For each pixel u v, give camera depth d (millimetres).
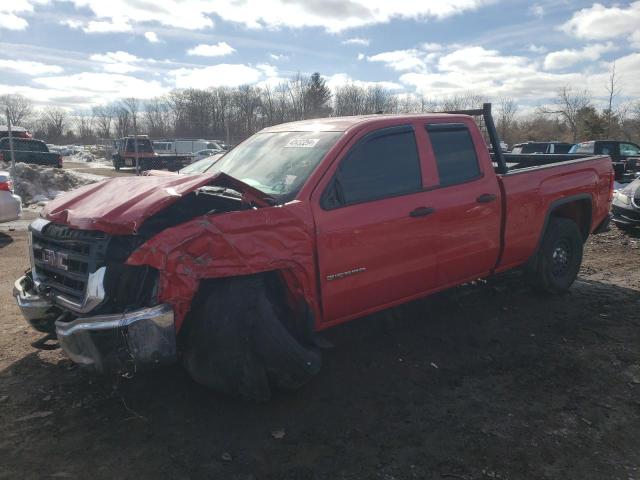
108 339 3076
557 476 2922
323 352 4539
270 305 3389
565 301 5906
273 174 4059
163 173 5207
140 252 3078
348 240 3812
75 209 3551
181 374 4035
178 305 3141
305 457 3076
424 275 4434
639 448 3197
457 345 4715
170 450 3115
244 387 3336
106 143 53688
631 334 4980
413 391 3887
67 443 3170
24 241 9312
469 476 2918
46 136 95875
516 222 5180
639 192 10219
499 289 6262
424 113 4750
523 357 4473
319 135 4250
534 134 56062
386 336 4891
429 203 4363
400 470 2967
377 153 4184
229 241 3229
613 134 46719
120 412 3520
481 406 3678
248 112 64500
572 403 3727
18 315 5340
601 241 9625
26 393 3748
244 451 3123
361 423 3445
